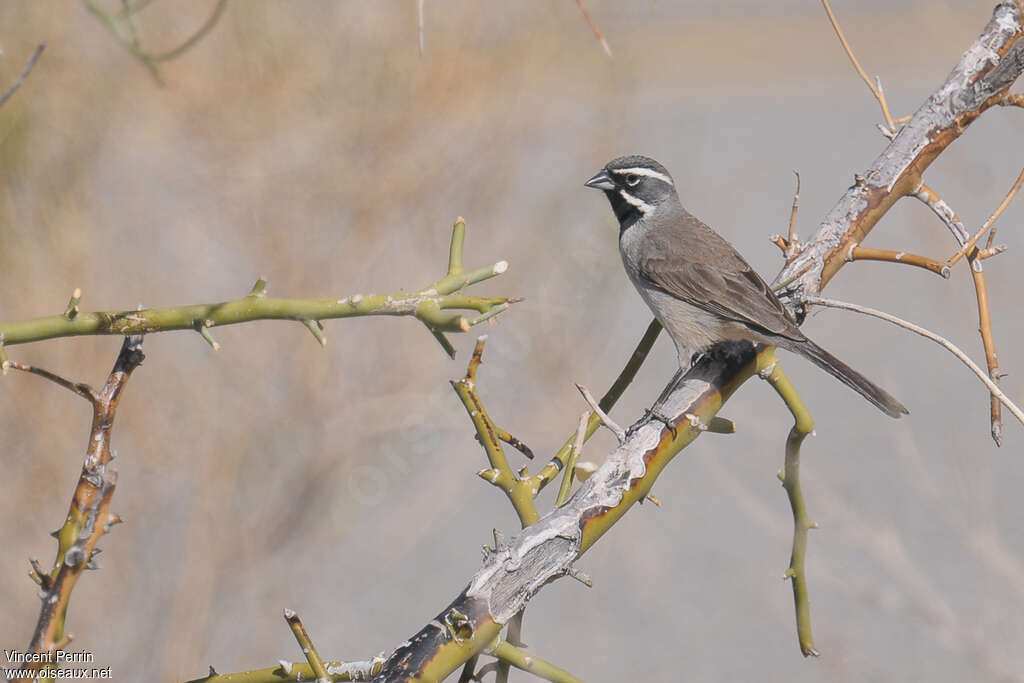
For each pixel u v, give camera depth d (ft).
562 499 16.58
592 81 48.80
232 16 44.78
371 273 46.60
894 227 63.16
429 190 46.65
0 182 40.16
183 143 45.06
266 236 45.50
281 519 44.27
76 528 13.98
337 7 45.88
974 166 54.24
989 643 35.04
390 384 46.29
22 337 14.38
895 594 37.11
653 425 17.95
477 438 17.30
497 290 47.16
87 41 42.52
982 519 38.40
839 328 55.01
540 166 48.52
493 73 46.44
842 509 37.63
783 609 40.63
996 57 21.42
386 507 47.24
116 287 43.32
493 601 14.88
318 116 45.70
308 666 15.67
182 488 44.11
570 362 47.06
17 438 40.52
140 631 42.19
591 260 47.70
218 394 44.04
